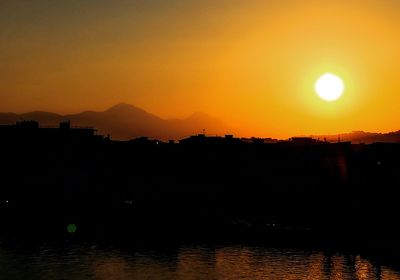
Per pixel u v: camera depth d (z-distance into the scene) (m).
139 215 132.50
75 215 134.12
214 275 83.62
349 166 141.62
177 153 165.38
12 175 150.00
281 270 86.81
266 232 115.56
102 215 134.25
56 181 149.00
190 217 129.12
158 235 115.62
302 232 114.00
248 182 147.38
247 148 170.88
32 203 141.38
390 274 84.25
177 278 81.69
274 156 160.00
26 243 104.06
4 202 140.50
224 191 145.38
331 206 127.94
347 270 86.69
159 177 152.62
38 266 87.06
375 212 118.38
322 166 145.62
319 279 81.50
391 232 106.75
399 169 132.62
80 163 155.00
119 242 107.12
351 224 115.88
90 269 85.81
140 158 160.75
